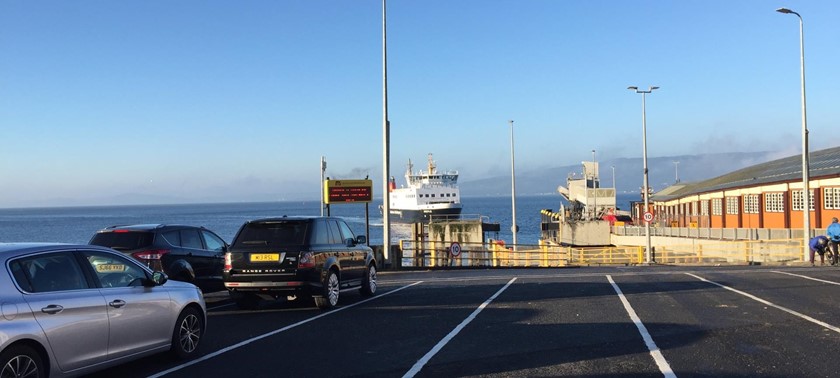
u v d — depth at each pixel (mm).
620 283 17375
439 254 40719
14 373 5762
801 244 32188
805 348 8234
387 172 23516
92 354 6617
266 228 12219
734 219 48031
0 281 5898
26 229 93188
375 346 8797
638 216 73062
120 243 12086
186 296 8250
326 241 12781
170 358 8070
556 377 6941
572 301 13305
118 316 6969
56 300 6273
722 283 16844
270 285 11727
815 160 45469
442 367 7484
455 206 98188
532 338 9180
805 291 14578
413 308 12547
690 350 8211
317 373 7309
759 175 49625
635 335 9305
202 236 13898
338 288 12953
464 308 12422
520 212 172375
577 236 57781
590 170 74438
